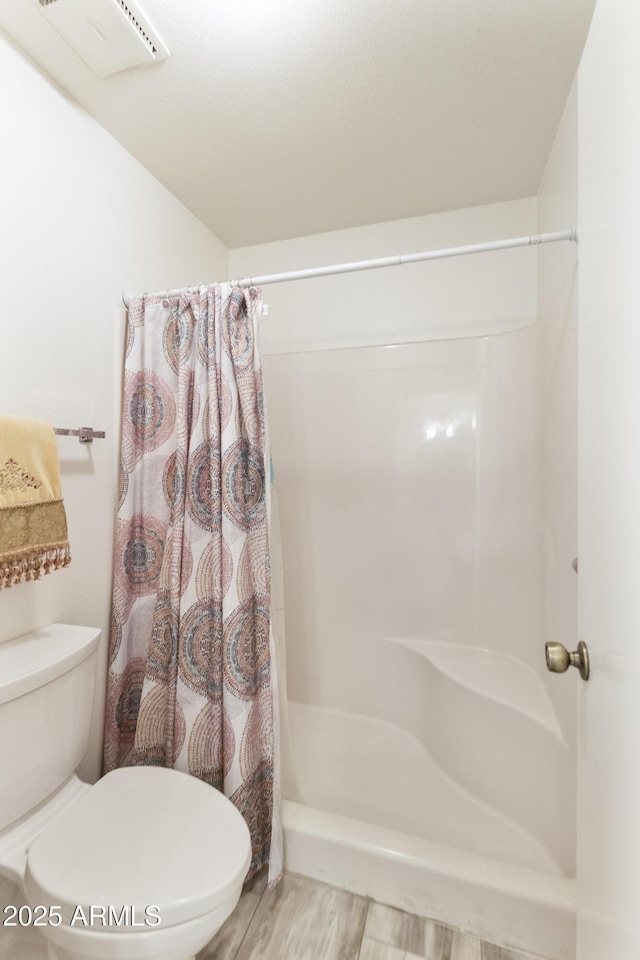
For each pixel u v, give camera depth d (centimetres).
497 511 167
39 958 88
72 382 120
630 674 46
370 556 185
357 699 183
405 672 176
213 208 171
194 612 121
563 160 126
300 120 128
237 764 114
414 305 181
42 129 109
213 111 124
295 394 193
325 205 171
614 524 52
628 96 48
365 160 145
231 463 121
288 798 135
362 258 187
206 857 82
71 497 120
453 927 105
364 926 106
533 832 120
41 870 78
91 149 125
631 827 46
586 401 67
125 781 103
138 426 135
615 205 52
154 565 135
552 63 109
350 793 145
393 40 103
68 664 99
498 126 131
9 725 86
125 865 79
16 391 105
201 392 125
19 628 106
